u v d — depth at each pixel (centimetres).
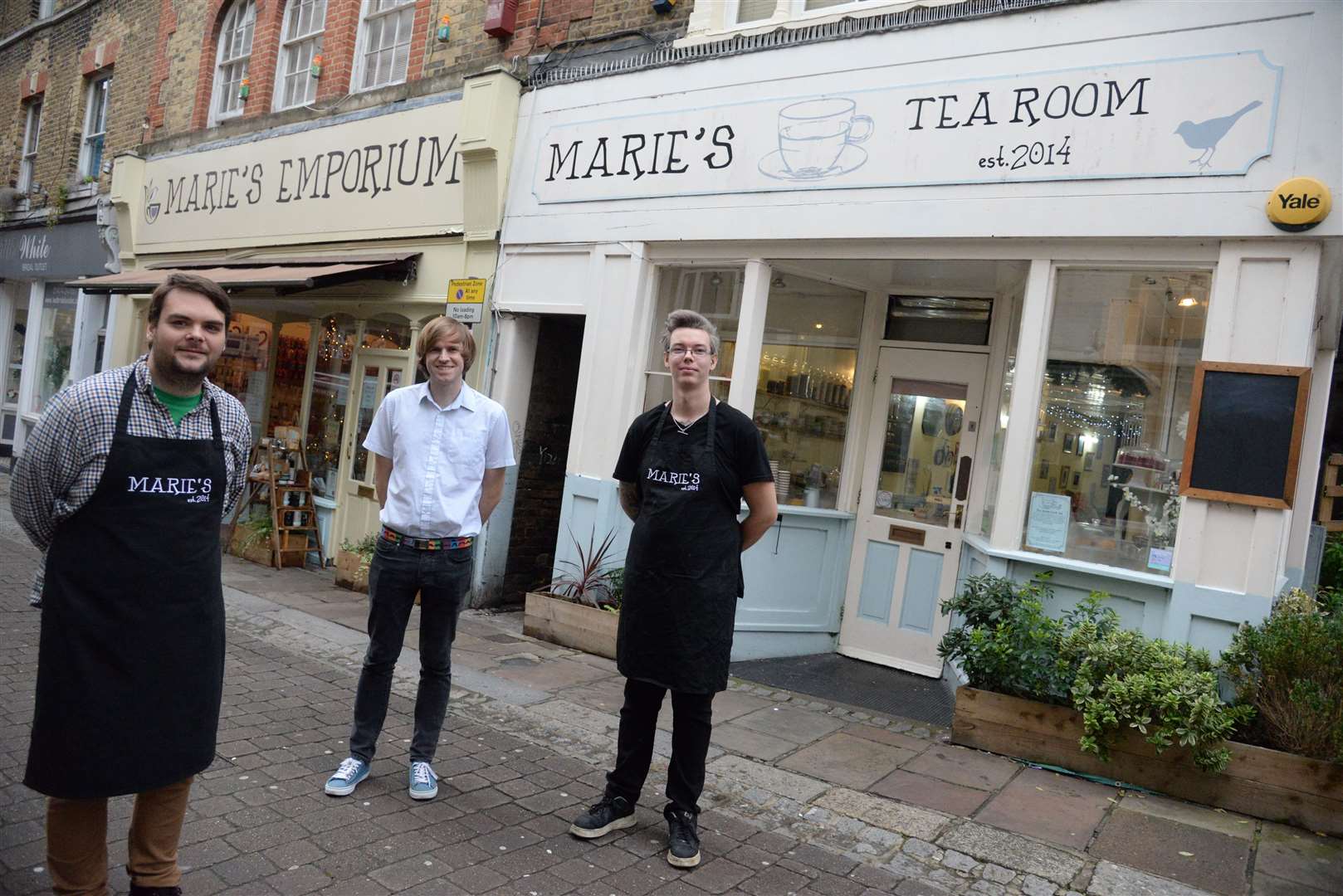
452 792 372
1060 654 444
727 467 331
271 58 1009
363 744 366
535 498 776
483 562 735
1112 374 482
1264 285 432
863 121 548
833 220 556
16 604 616
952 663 570
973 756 452
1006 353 588
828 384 641
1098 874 336
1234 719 403
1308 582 690
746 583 610
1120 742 423
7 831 309
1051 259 494
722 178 607
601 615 607
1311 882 337
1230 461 433
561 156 699
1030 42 493
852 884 321
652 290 656
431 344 359
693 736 330
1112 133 468
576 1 714
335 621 645
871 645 635
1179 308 465
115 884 279
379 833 330
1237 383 433
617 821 349
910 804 390
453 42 806
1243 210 433
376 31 906
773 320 620
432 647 367
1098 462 484
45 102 1405
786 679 580
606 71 673
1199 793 405
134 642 238
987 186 504
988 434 593
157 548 241
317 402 940
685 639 325
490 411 373
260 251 969
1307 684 392
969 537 574
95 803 247
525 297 721
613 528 650
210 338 243
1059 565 478
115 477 235
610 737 454
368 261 829
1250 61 434
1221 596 432
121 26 1259
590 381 671
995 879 330
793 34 581
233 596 705
